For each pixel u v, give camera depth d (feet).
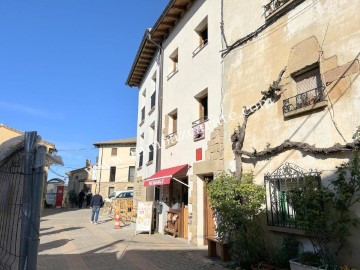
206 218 35.60
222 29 34.96
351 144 19.08
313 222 19.07
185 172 39.70
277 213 24.16
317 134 21.85
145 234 44.80
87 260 27.02
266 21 28.04
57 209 112.16
